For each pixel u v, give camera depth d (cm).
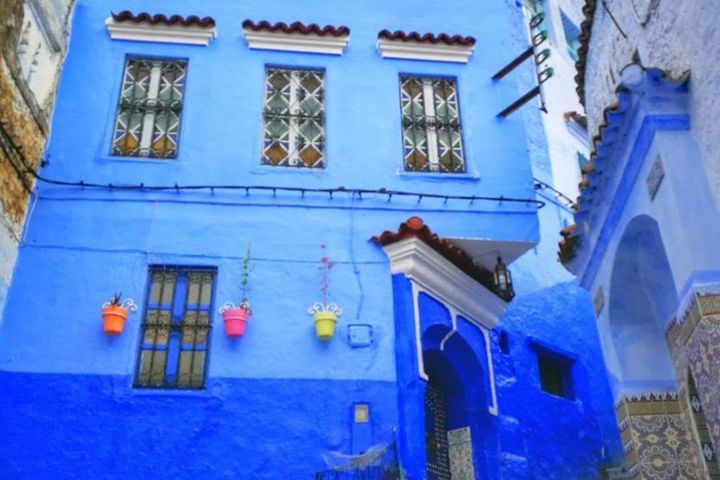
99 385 848
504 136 1089
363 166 1027
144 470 816
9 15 862
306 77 1089
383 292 951
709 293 602
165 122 1022
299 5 1141
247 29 1081
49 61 991
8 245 880
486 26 1179
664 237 662
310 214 984
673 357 814
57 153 968
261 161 1012
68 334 870
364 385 892
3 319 865
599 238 826
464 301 1022
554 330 1291
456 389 1042
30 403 830
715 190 622
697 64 646
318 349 903
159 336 891
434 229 1003
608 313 849
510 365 1160
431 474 974
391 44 1118
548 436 1153
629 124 692
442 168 1059
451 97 1118
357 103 1071
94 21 1067
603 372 1334
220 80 1052
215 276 933
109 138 992
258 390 870
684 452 785
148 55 1056
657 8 733
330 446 855
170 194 966
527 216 1033
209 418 848
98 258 916
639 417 803
